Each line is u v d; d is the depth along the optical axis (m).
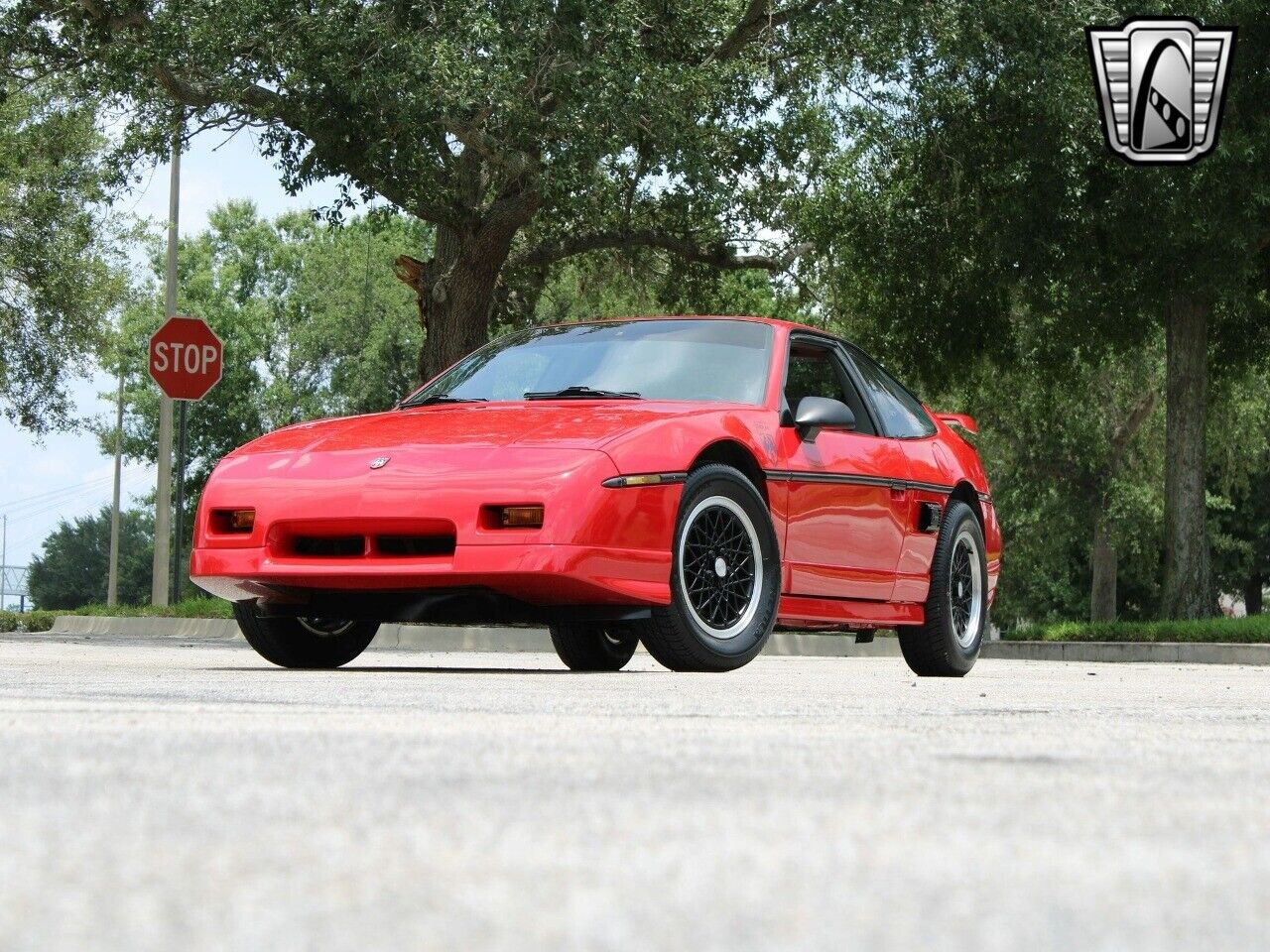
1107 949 0.78
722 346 6.03
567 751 1.97
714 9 19.30
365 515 5.05
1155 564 36.66
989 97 19.06
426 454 5.14
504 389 6.08
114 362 26.75
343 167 17.22
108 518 99.56
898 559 6.28
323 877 0.99
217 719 2.43
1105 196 18.78
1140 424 34.28
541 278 22.94
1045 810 1.45
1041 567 39.12
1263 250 19.38
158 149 17.95
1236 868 1.10
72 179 24.78
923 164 20.12
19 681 4.14
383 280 48.56
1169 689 5.08
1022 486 34.84
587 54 16.28
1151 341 20.52
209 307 55.22
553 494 4.90
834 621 5.95
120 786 1.51
